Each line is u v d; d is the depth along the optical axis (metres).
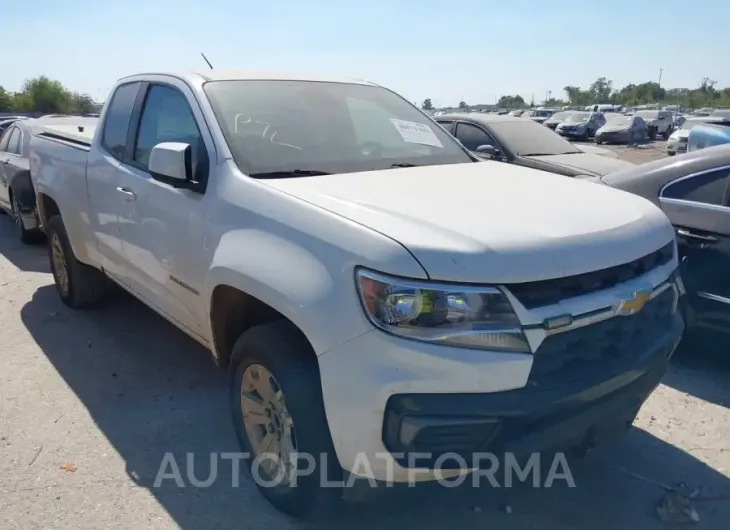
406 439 2.39
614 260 2.62
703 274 4.37
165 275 3.73
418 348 2.35
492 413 2.35
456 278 2.35
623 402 2.68
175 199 3.55
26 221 8.12
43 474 3.36
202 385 4.34
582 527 2.99
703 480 3.34
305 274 2.62
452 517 3.05
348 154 3.66
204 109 3.56
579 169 8.24
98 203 4.54
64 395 4.20
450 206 2.80
